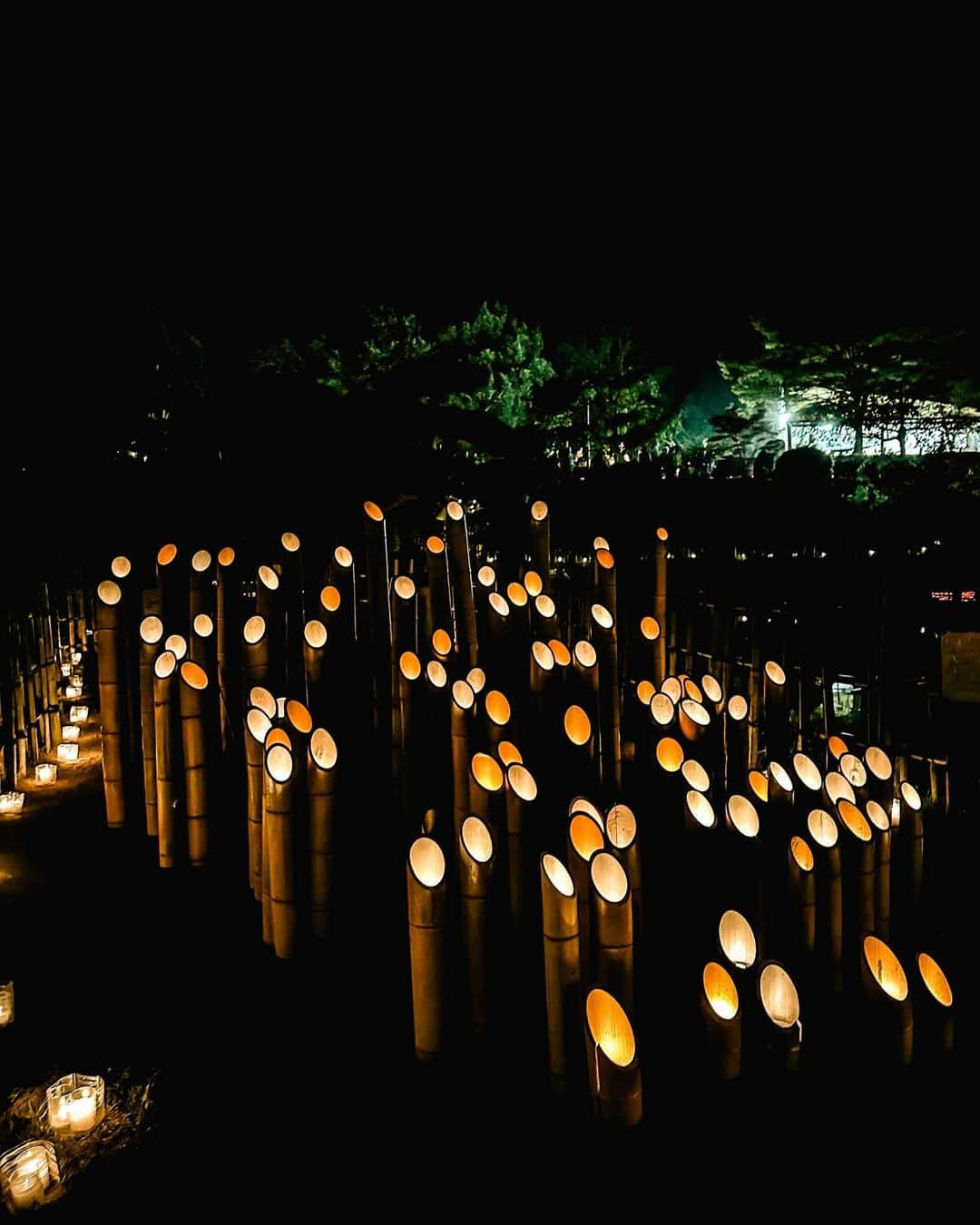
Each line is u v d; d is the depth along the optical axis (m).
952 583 3.87
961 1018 2.11
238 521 4.76
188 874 2.88
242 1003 2.25
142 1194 1.69
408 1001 2.22
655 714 2.57
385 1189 1.68
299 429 4.98
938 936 2.45
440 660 3.06
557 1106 1.78
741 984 1.73
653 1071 1.82
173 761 2.86
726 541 4.96
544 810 2.51
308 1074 2.00
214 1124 1.86
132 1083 1.99
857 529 4.75
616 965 1.74
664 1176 1.62
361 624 3.84
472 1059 1.95
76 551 4.69
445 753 2.85
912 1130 1.76
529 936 2.13
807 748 3.42
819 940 2.04
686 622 3.94
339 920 2.45
